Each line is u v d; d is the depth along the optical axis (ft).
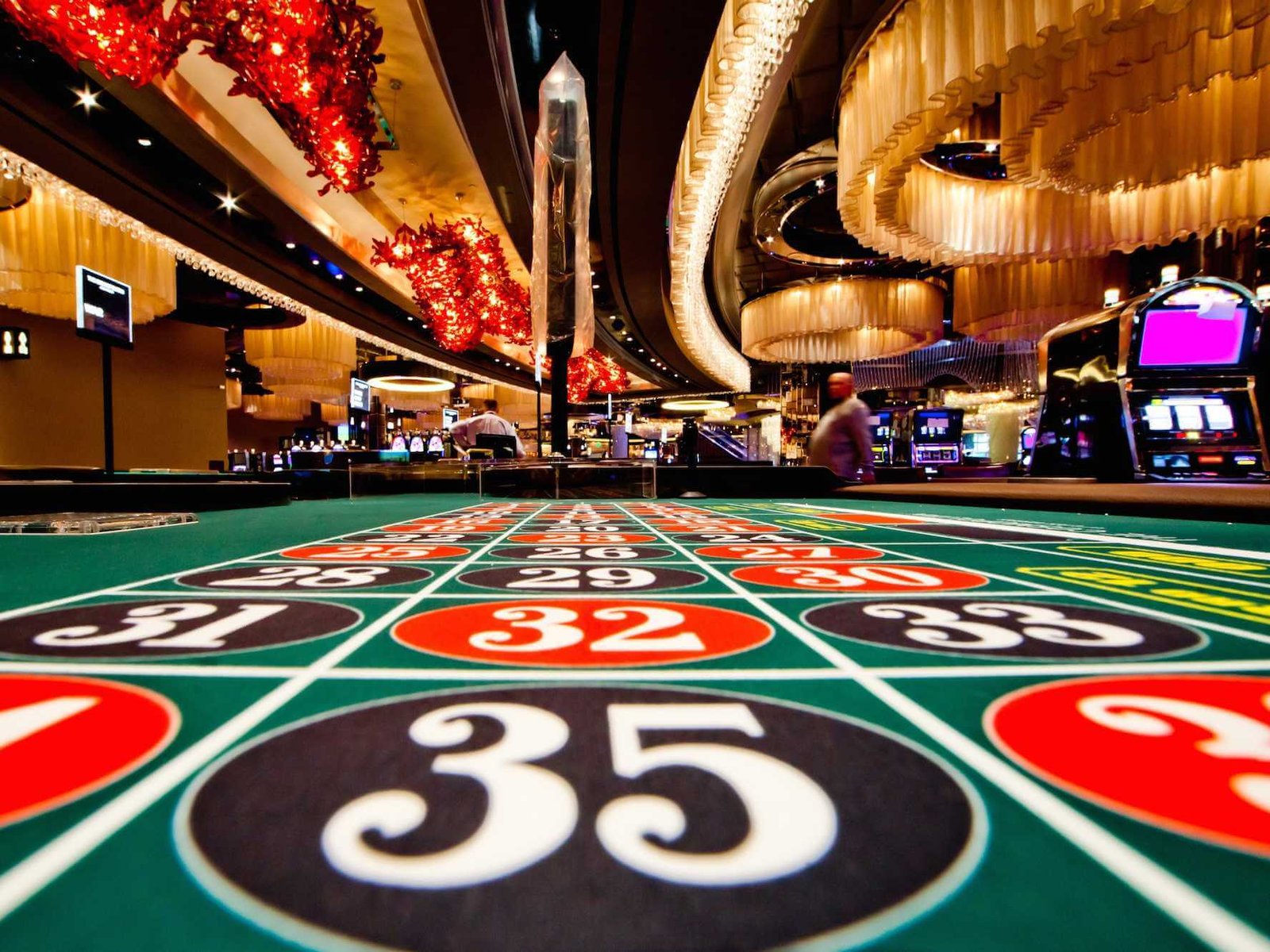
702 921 1.24
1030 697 2.56
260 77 12.35
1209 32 12.66
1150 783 1.83
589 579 5.55
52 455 36.63
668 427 98.17
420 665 2.97
